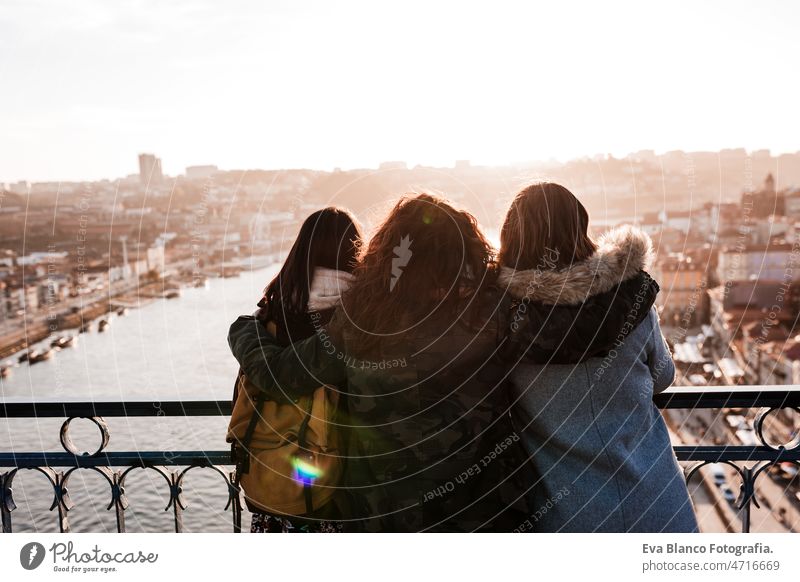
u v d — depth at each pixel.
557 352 1.42
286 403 1.60
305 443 1.59
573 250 1.46
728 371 35.03
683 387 1.98
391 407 1.43
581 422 1.53
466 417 1.42
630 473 1.54
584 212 1.52
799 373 36.12
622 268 1.45
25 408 1.95
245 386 1.64
